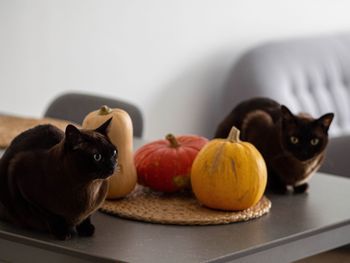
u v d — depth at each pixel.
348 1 5.95
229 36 5.25
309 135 2.35
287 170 2.39
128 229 2.06
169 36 4.92
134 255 1.88
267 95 4.80
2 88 4.21
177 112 5.09
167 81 4.98
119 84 4.73
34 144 2.00
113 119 2.21
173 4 4.90
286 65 5.00
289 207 2.29
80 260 1.90
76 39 4.47
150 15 4.79
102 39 4.59
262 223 2.14
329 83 5.21
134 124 3.39
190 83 5.11
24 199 1.99
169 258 1.87
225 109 4.93
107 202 2.23
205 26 5.11
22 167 1.97
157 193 2.34
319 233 2.13
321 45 5.27
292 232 2.08
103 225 2.08
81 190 1.91
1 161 2.04
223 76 5.27
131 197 2.29
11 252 2.01
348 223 2.21
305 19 5.69
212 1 5.11
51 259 1.95
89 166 1.88
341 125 5.19
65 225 1.97
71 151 1.88
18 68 4.26
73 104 3.55
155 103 4.95
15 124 3.08
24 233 2.01
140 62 4.80
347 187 2.51
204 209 2.20
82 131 1.91
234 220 2.13
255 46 5.06
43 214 1.97
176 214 2.15
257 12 5.38
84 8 4.47
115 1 4.61
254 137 2.44
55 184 1.91
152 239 1.99
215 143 2.21
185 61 5.05
